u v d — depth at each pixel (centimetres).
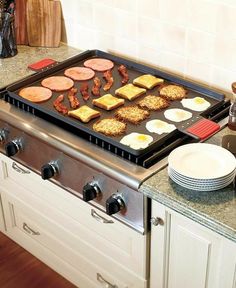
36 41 245
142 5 210
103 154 174
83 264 215
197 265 167
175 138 180
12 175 223
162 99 198
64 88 208
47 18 241
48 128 188
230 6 185
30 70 226
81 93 205
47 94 204
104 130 180
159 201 159
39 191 213
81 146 178
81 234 205
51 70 220
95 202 184
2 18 231
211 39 196
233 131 182
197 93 203
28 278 242
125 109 193
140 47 221
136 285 192
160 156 172
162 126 182
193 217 152
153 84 206
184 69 211
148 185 161
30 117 195
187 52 206
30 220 231
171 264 175
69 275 228
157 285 184
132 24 218
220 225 147
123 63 224
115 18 222
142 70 219
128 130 181
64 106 195
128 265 191
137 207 169
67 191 195
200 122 184
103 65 224
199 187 155
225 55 196
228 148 172
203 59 203
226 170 158
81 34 240
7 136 206
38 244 236
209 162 163
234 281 158
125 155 172
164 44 212
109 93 204
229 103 197
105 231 192
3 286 239
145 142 174
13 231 247
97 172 175
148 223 173
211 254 160
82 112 188
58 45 246
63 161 187
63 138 183
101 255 201
